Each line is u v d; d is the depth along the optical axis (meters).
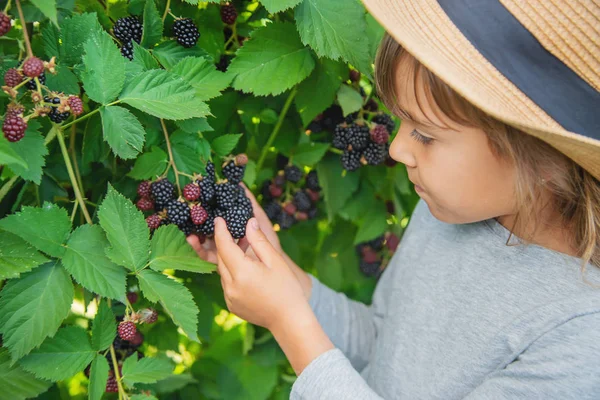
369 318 1.62
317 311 1.53
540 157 0.97
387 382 1.33
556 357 0.99
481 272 1.20
